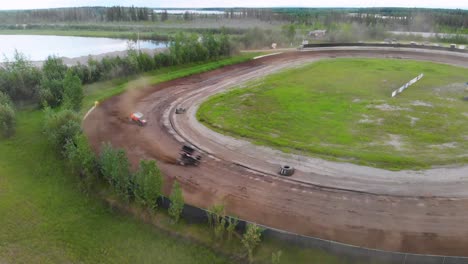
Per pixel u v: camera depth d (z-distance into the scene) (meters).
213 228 21.94
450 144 33.56
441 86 53.53
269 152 32.62
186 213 22.84
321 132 36.88
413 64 69.19
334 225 22.59
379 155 31.39
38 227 23.39
